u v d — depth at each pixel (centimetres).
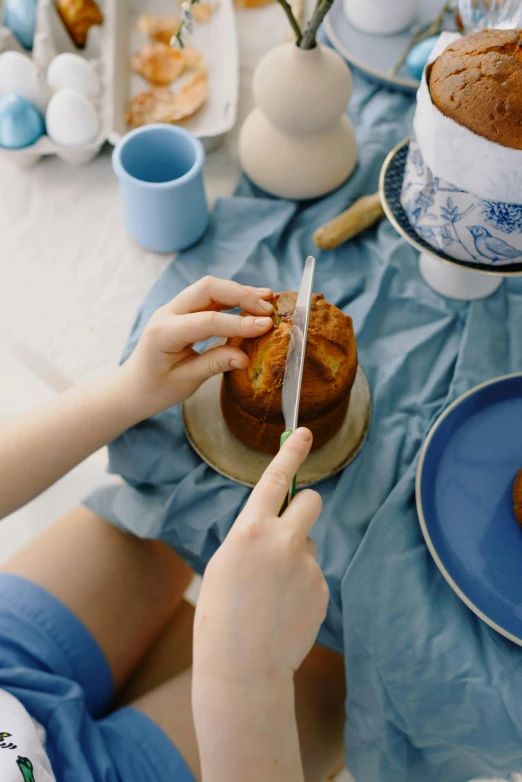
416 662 54
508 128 50
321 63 69
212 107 87
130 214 72
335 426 59
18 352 75
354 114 85
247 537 45
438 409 65
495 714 52
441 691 54
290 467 47
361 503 60
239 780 49
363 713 63
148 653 78
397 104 84
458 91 52
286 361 52
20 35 90
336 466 59
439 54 61
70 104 80
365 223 74
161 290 74
